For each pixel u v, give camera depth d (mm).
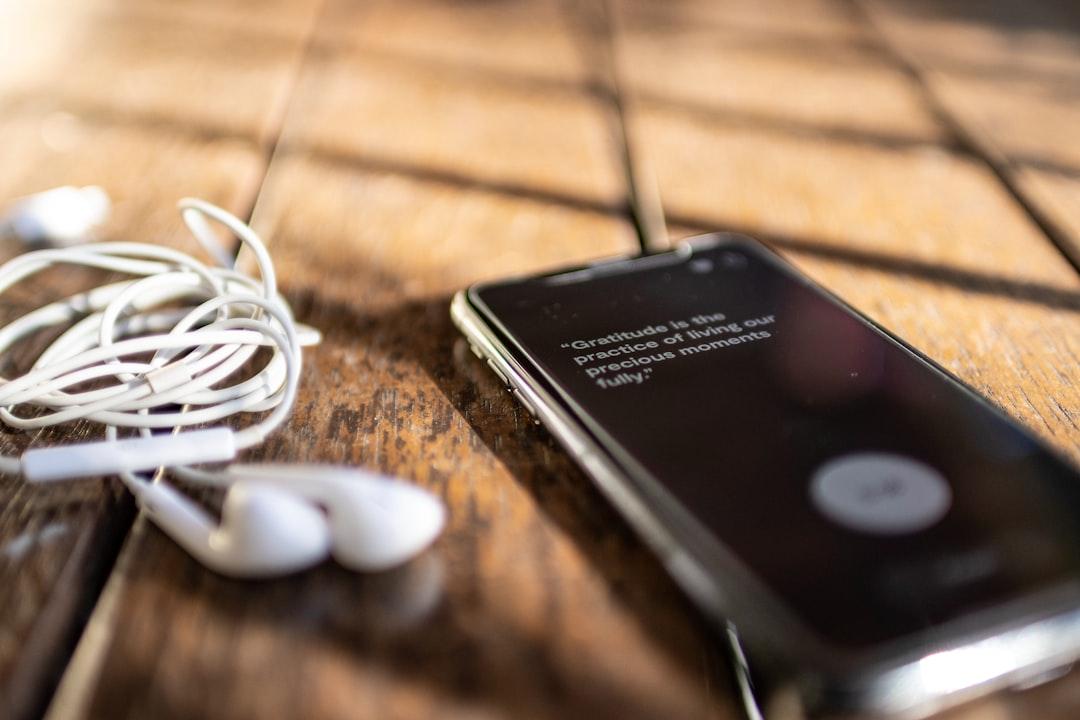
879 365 272
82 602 243
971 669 215
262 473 245
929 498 238
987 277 332
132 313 309
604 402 262
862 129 437
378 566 237
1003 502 237
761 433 253
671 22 584
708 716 217
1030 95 474
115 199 374
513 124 444
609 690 220
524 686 221
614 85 489
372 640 228
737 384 266
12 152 408
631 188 385
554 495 254
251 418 276
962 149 417
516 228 361
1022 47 540
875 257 343
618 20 587
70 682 227
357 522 234
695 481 243
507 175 396
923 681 214
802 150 416
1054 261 340
